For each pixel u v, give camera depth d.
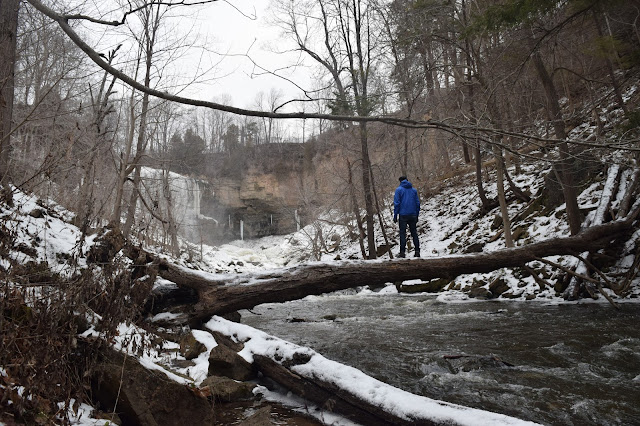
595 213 9.62
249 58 2.53
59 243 5.33
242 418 3.41
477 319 7.40
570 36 10.73
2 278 2.77
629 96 14.10
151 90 2.11
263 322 8.36
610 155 6.06
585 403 3.44
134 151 11.27
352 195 16.58
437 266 6.73
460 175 19.66
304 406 3.70
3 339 2.37
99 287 3.46
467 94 11.39
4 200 4.29
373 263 6.51
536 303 8.70
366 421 3.25
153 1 2.12
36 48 6.14
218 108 2.24
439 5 11.09
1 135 4.60
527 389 3.82
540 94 11.07
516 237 12.29
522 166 16.11
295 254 24.55
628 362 4.47
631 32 11.32
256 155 43.22
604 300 8.18
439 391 3.87
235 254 27.12
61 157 5.46
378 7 11.68
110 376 2.85
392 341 5.94
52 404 2.46
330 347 5.70
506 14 7.88
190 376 4.20
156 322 5.83
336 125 16.94
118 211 9.21
